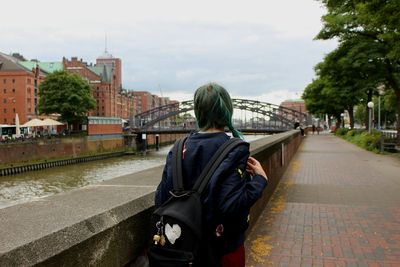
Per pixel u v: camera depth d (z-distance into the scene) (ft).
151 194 8.67
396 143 82.48
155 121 306.14
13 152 179.22
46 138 217.56
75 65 462.19
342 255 18.15
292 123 267.39
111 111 491.31
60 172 177.88
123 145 294.66
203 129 7.55
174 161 7.09
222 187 6.58
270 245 19.49
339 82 104.83
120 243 6.95
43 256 5.07
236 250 7.09
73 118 272.51
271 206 28.22
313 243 19.83
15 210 6.88
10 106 338.54
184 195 6.52
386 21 51.29
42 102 270.67
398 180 41.29
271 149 30.71
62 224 5.93
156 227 6.50
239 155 6.81
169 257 6.23
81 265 5.83
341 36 92.43
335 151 83.51
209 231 6.56
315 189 35.47
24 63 393.29
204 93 7.46
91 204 7.40
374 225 23.16
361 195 32.68
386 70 90.63
